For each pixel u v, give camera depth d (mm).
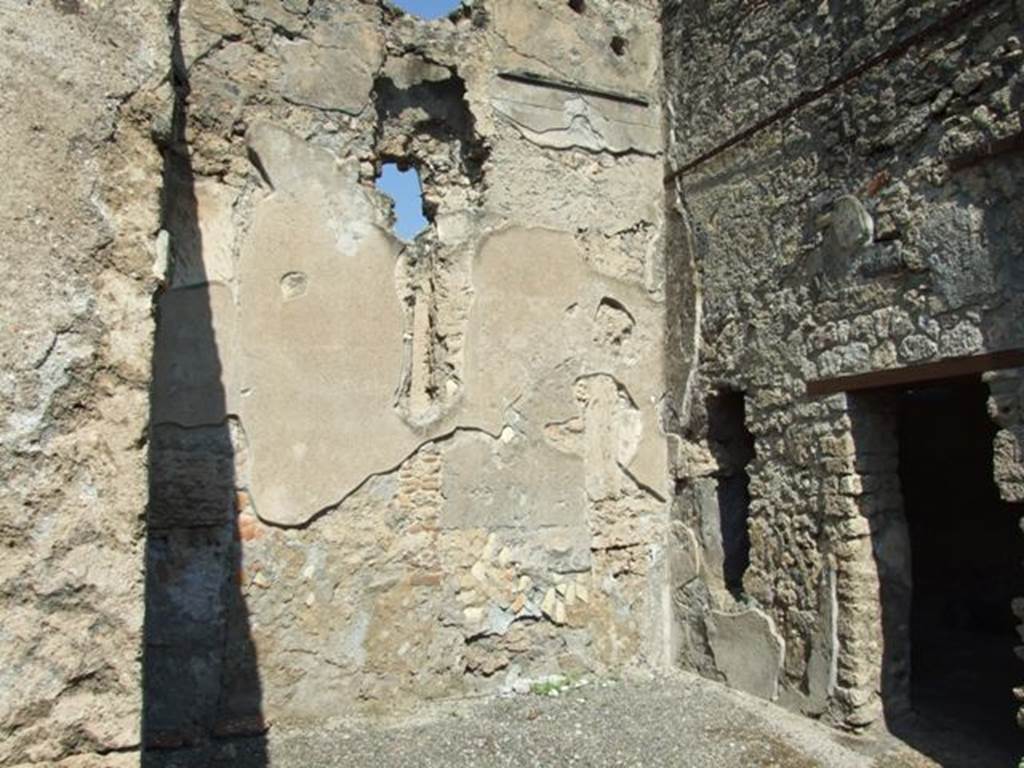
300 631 4316
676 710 4387
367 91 4789
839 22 4145
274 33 4562
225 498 4215
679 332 5367
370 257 4688
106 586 1960
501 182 5102
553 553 4977
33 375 1926
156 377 4125
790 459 4402
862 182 3992
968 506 6227
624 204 5473
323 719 4301
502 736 4039
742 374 4785
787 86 4492
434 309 4910
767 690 4492
